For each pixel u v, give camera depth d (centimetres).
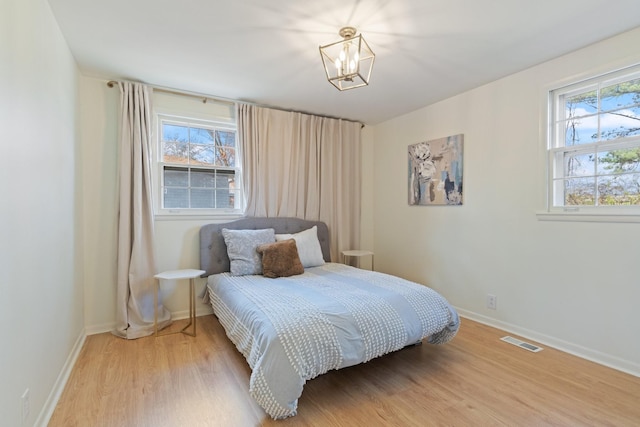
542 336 251
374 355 187
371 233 428
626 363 206
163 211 307
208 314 321
